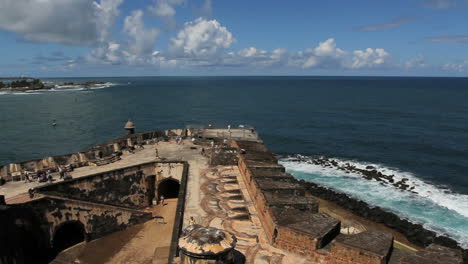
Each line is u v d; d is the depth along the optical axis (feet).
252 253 70.44
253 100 611.88
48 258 93.15
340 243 62.34
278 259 67.92
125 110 453.99
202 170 128.06
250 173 106.42
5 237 78.95
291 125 353.92
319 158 239.09
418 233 127.03
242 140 162.91
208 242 54.08
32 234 91.86
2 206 80.48
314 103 551.59
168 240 102.37
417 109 456.04
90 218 101.60
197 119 386.93
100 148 141.28
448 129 316.81
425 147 257.96
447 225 137.18
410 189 175.11
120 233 107.34
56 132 304.09
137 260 91.97
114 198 118.52
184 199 101.35
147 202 128.88
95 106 493.36
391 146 263.49
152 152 150.30
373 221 140.97
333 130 326.24
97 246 99.66
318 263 66.80
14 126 326.65
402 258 57.11
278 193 93.30
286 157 241.76
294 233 69.56
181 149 156.25
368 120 375.04
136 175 124.57
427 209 151.74
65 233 105.40
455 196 166.40
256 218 89.20
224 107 499.92
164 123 360.48
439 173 201.57
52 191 101.30
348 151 254.68
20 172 114.52
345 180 190.70
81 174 118.93
